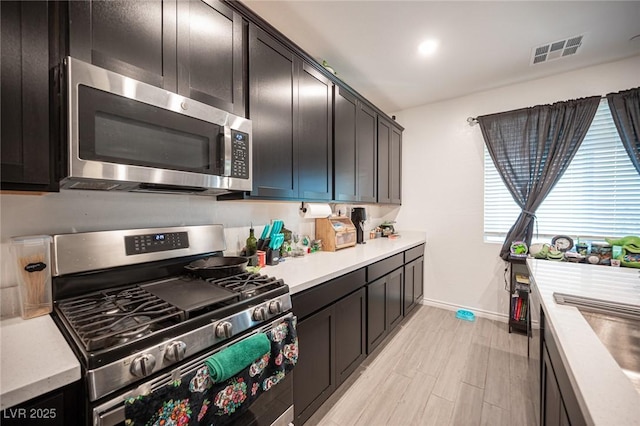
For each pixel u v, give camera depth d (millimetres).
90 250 1025
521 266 2621
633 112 2158
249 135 1320
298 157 1728
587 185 2418
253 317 985
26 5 742
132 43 947
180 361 770
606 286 1304
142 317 817
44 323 851
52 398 595
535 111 2551
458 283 3113
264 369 987
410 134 3432
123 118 887
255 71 1416
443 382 1843
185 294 1006
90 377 612
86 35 838
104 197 1141
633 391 545
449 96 3053
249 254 1624
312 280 1393
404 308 2709
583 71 2418
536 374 1648
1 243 912
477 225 2996
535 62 2312
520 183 2645
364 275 1937
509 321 2594
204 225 1469
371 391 1753
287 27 1854
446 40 2006
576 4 1644
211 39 1210
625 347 952
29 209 962
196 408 750
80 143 789
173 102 1021
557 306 1051
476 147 2988
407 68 2412
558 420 836
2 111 708
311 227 2393
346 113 2254
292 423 1247
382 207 3623
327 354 1542
